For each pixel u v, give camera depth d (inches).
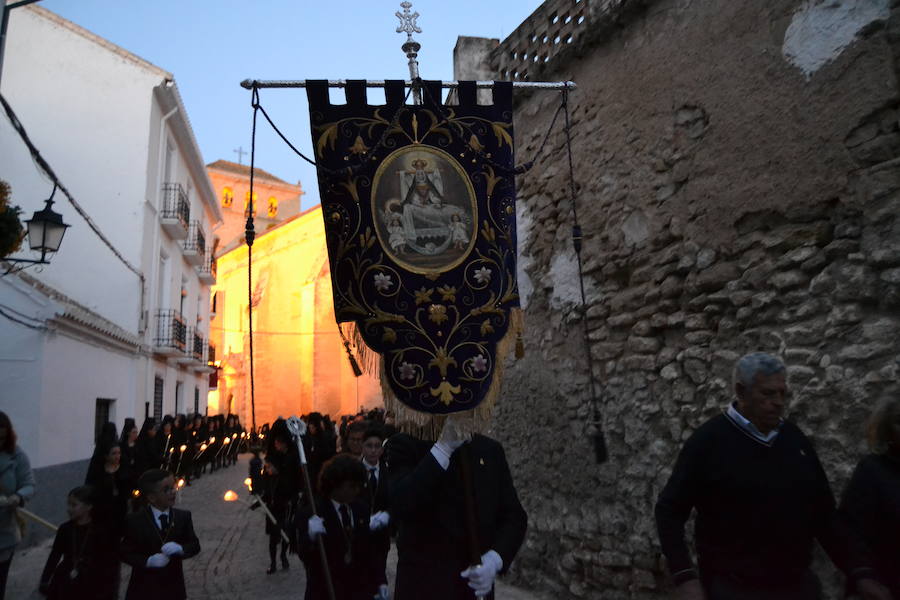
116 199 635.5
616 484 216.7
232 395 1593.3
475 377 120.9
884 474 106.2
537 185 275.1
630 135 222.1
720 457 107.2
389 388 117.9
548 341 262.1
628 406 215.2
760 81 173.9
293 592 267.4
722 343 180.9
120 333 542.0
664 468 197.9
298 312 1524.4
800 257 159.5
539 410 261.1
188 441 658.8
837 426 146.8
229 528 434.9
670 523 109.3
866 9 148.3
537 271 272.5
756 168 173.5
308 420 322.7
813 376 153.5
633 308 217.2
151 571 167.0
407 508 102.7
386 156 130.5
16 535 209.9
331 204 126.5
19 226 247.4
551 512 248.5
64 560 176.1
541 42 273.9
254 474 320.8
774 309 165.9
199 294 1020.5
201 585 284.5
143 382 637.9
